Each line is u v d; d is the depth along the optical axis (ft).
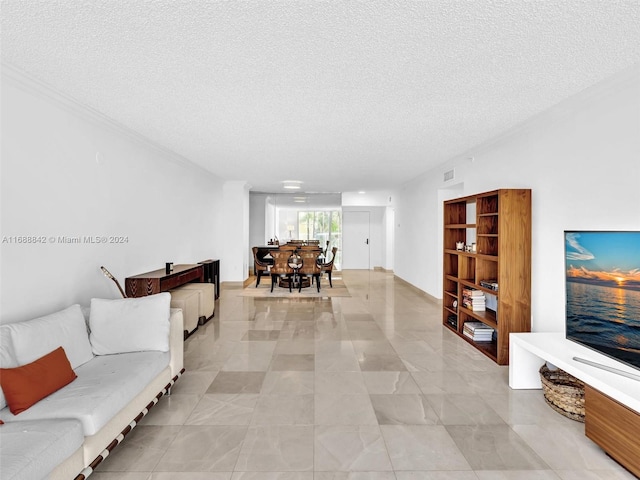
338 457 7.12
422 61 7.75
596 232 7.98
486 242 13.70
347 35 6.70
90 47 7.21
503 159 13.91
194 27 6.46
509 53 7.41
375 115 11.36
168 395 9.80
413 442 7.62
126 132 13.05
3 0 5.68
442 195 21.59
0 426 5.87
